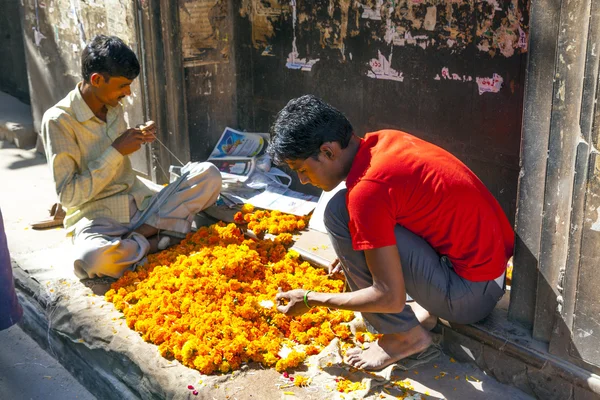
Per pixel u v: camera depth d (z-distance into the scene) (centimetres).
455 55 353
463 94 354
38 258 385
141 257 362
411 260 252
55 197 494
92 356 316
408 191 238
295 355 279
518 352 260
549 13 234
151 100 462
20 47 673
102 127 369
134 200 388
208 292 320
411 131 389
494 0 326
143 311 315
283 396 261
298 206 400
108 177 361
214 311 306
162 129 469
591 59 220
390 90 395
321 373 275
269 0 454
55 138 356
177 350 285
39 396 319
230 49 481
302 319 304
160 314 307
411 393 263
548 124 243
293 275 342
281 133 236
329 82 432
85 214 379
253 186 432
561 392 252
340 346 294
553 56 237
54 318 338
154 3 441
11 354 354
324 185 248
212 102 484
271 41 462
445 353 289
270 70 470
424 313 284
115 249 350
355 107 420
